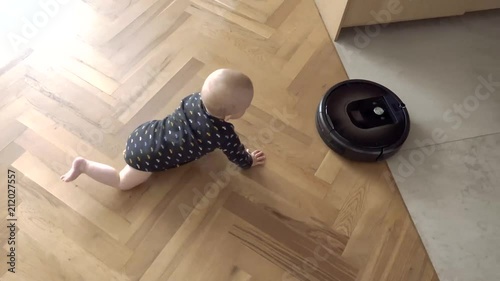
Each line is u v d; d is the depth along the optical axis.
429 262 1.10
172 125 1.01
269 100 1.34
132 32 1.46
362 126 1.23
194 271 1.06
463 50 1.50
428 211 1.17
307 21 1.53
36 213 1.11
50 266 1.04
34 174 1.17
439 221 1.16
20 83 1.33
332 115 1.25
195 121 0.98
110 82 1.35
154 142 1.02
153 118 1.29
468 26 1.57
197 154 1.05
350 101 1.28
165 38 1.45
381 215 1.16
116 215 1.12
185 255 1.07
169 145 1.01
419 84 1.41
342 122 1.23
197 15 1.51
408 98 1.38
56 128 1.25
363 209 1.17
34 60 1.37
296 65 1.42
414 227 1.15
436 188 1.21
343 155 1.24
